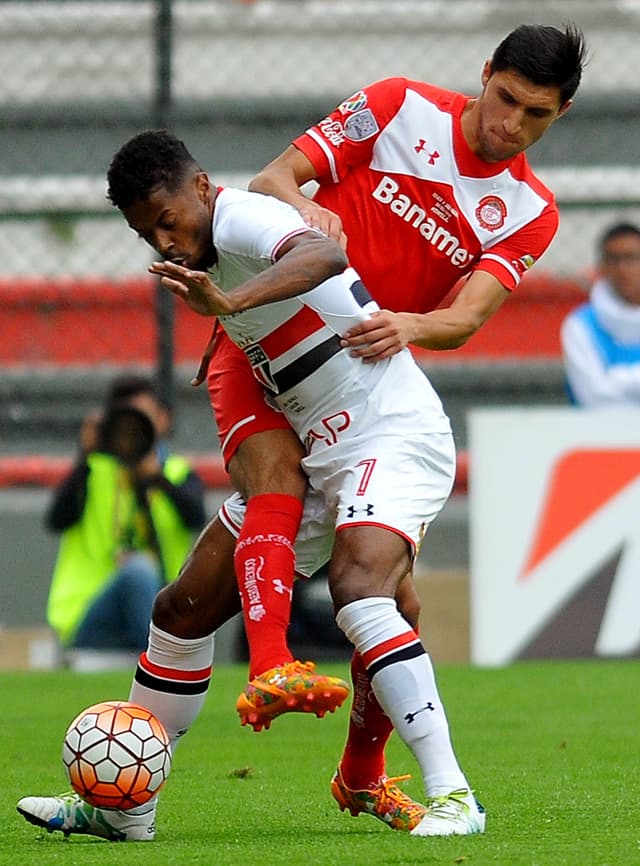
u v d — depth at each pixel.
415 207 12.73
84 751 10.71
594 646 25.67
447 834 10.41
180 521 27.23
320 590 26.62
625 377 28.00
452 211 12.70
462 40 36.84
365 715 11.51
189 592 11.61
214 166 31.86
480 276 12.63
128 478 27.20
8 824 11.76
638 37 36.16
